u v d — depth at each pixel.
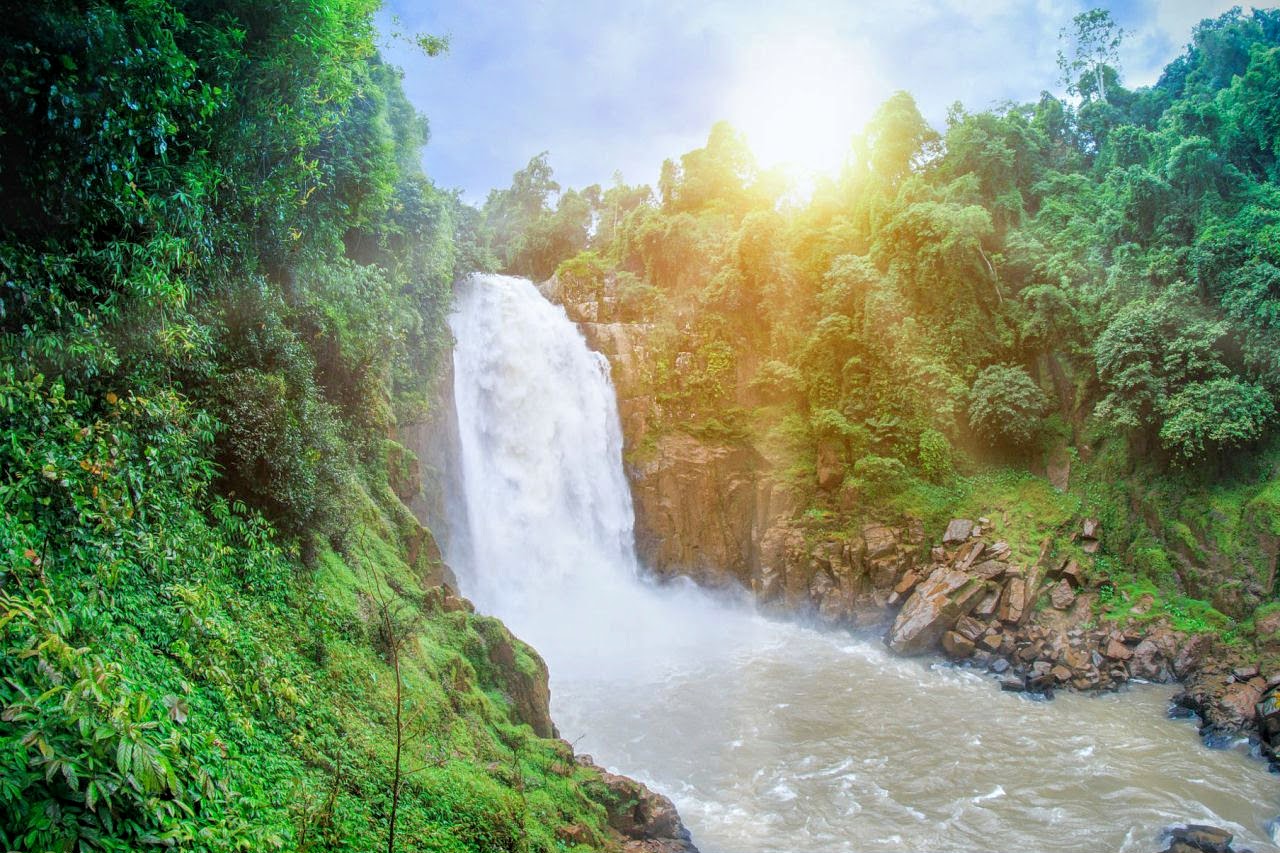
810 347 38.62
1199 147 32.97
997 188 40.00
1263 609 25.80
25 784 5.42
